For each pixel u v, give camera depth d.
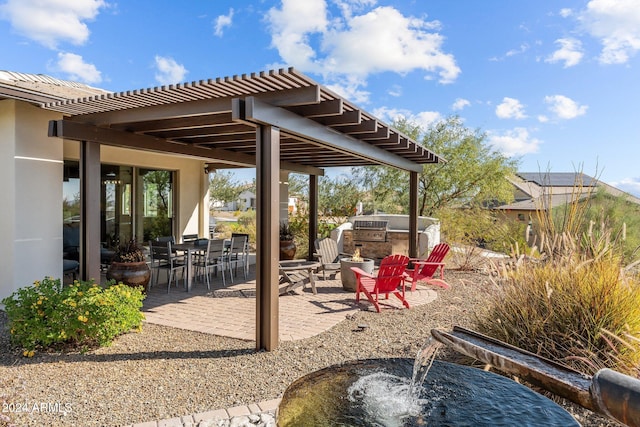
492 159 16.30
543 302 3.74
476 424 2.32
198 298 6.90
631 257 3.99
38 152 6.18
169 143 7.16
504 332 3.77
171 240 9.20
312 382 2.81
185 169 11.46
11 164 5.92
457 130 16.69
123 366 3.98
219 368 3.95
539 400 2.47
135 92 4.63
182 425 2.88
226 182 24.80
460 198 16.78
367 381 2.86
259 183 4.55
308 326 5.39
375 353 4.37
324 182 18.44
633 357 3.29
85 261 5.61
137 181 10.27
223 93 4.61
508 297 3.95
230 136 7.24
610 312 3.43
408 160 9.61
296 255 13.09
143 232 10.47
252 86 4.35
